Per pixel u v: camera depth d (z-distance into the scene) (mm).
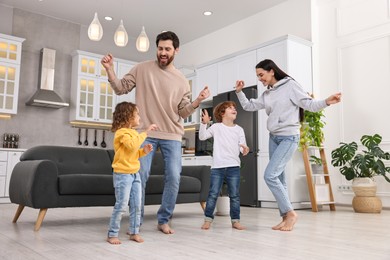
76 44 6875
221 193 3861
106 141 7066
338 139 5102
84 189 2809
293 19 5559
